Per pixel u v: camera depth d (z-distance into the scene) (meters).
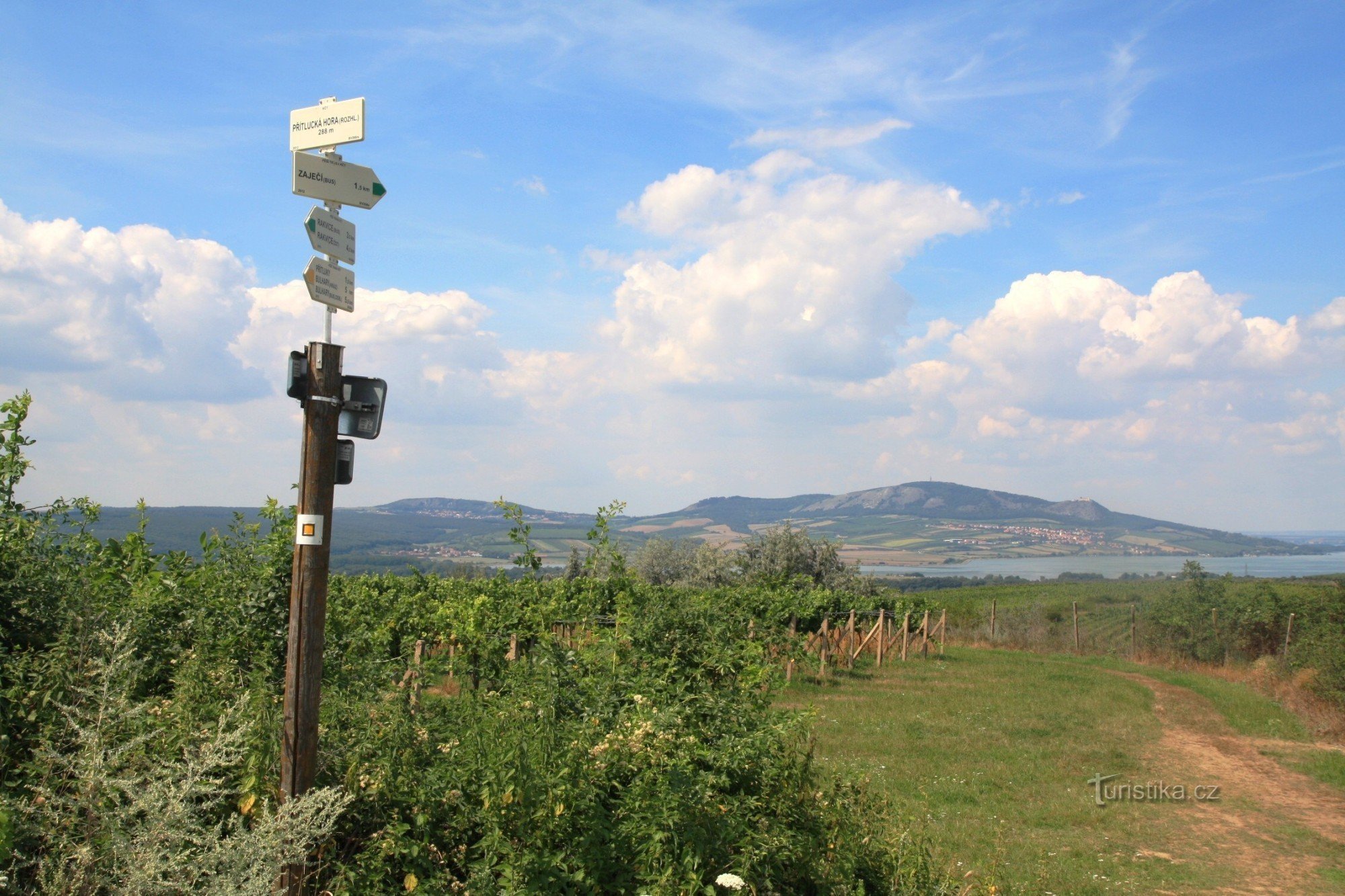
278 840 3.94
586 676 7.54
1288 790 11.53
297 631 4.77
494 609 12.78
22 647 5.56
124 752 4.11
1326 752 13.73
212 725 4.95
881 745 13.03
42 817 4.05
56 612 5.71
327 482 4.88
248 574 6.75
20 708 4.84
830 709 15.91
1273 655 22.67
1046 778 11.62
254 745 4.74
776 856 5.51
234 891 3.67
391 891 4.65
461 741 5.42
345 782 5.01
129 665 4.58
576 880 4.74
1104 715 16.42
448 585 15.95
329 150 5.04
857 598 26.30
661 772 5.52
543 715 5.49
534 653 7.71
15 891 3.76
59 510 7.54
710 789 5.75
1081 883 7.87
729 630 9.95
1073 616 29.52
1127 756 13.12
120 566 7.96
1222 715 16.91
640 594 12.48
